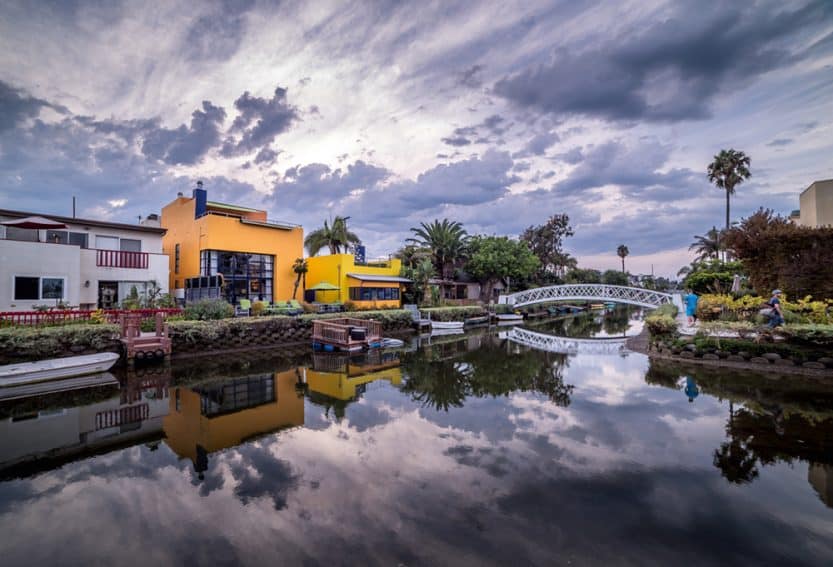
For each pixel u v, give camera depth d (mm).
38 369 11492
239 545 4055
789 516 4555
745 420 7973
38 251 16156
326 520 4520
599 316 51531
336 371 14133
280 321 20453
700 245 57531
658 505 4820
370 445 6941
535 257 46062
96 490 5266
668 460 6156
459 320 35031
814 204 23984
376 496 5078
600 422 8102
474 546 4008
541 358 17047
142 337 14805
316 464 6113
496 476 5672
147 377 12742
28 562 3816
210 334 17344
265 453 6562
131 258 19656
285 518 4570
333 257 30750
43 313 13734
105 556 3902
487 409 9203
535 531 4277
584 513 4645
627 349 19625
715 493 5098
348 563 3748
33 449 6707
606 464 6031
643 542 4082
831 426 7539
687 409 8844
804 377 11469
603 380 12234
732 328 14820
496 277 46719
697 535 4195
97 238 20266
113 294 19375
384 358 17188
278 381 12375
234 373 13602
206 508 4797
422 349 20312
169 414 8805
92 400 9930
